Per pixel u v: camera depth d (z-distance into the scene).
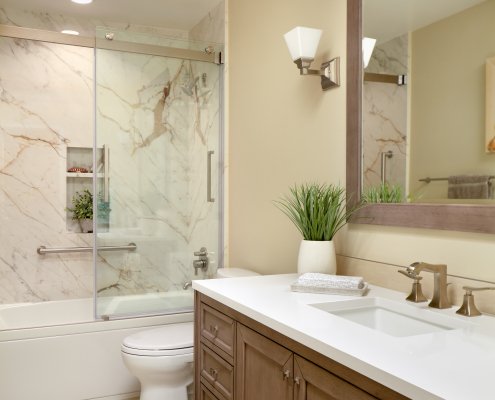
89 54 3.82
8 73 3.60
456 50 1.53
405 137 1.73
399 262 1.78
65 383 2.90
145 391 2.60
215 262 3.36
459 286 1.52
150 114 3.21
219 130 3.36
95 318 3.05
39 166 3.70
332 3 2.16
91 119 3.84
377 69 1.87
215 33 3.55
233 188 3.27
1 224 3.60
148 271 3.19
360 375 1.04
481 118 1.45
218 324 1.83
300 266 1.95
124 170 3.14
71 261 3.79
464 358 1.02
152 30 4.07
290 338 1.32
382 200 1.84
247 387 1.60
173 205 3.27
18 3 3.56
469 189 1.48
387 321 1.59
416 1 1.69
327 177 2.21
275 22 2.69
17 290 3.64
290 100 2.53
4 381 2.78
